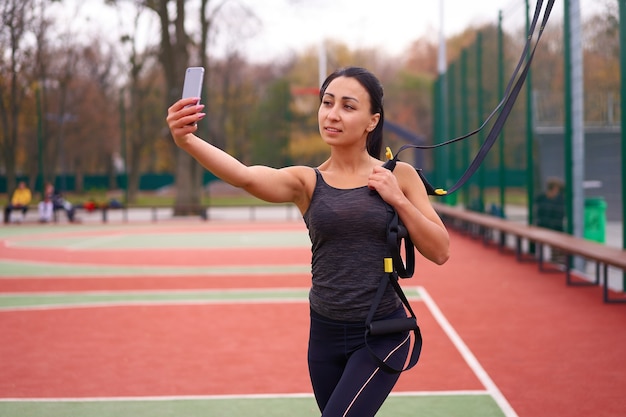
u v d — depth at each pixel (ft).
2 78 100.01
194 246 62.85
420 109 218.79
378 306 10.61
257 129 196.85
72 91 179.11
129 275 44.70
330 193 10.75
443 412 18.44
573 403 19.11
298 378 21.68
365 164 11.25
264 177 10.70
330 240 10.63
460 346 25.45
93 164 232.94
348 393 10.20
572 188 42.86
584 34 41.11
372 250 10.56
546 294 36.47
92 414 18.48
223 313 31.83
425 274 44.14
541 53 48.32
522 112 53.52
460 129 78.48
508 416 18.11
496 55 60.64
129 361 23.75
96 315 31.60
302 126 196.44
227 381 21.42
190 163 106.63
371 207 10.52
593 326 28.66
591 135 46.09
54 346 25.89
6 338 27.20
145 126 172.24
